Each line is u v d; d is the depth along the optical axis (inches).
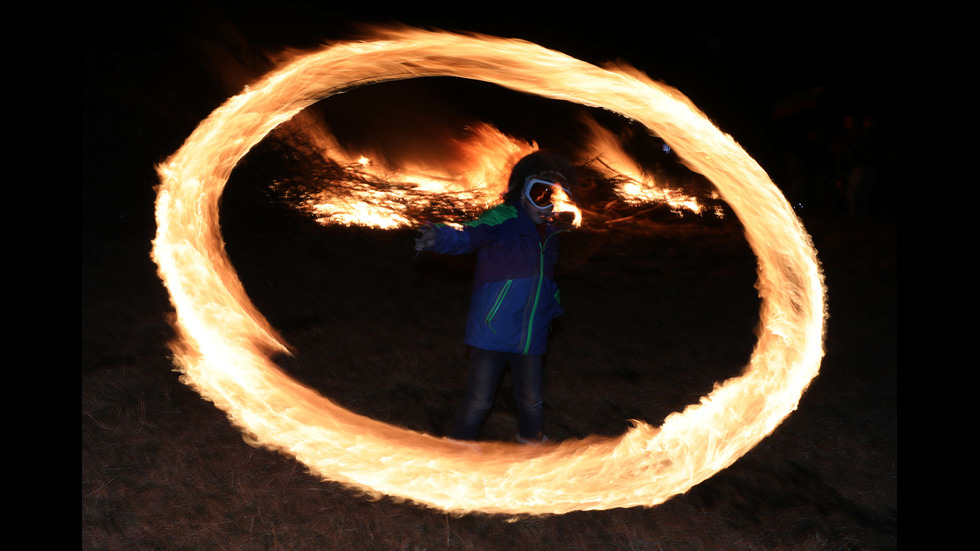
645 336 249.4
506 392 198.2
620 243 387.9
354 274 292.0
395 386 200.2
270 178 373.1
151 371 187.3
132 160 341.7
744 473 158.1
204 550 124.6
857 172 514.0
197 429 162.9
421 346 229.1
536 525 135.7
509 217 148.0
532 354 155.1
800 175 586.6
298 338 226.4
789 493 150.3
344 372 205.8
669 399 200.5
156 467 147.3
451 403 193.3
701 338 248.8
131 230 303.4
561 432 179.2
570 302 282.8
